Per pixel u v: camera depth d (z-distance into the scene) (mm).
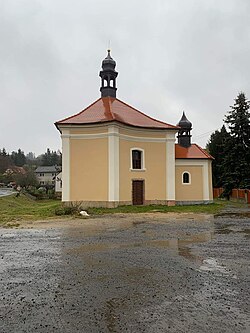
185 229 12648
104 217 17641
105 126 23453
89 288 5332
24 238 10602
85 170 23766
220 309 4402
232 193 37938
